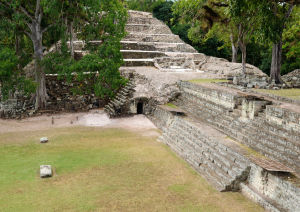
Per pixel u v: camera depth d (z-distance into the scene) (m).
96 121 23.41
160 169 14.24
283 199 10.39
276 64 22.20
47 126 21.95
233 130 15.82
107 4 24.98
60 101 26.36
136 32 41.19
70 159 15.41
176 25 49.72
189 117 19.56
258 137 13.97
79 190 12.05
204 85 22.50
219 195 11.85
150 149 17.12
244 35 24.56
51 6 20.39
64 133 20.23
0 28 22.05
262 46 47.16
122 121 23.44
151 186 12.50
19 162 14.98
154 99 24.34
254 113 15.59
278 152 12.37
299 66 36.59
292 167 11.34
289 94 17.95
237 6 16.67
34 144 17.91
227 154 13.57
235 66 31.14
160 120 22.56
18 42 26.98
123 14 25.17
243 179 12.25
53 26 25.59
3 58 21.38
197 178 13.33
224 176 12.64
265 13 17.08
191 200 11.43
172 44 38.03
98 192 11.89
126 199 11.39
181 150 16.33
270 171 11.10
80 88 27.06
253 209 10.81
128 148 17.27
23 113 24.92
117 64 23.50
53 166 14.45
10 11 23.39
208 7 24.09
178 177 13.40
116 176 13.41
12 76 23.64
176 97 24.55
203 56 35.53
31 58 25.41
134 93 25.27
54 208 10.66
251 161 12.16
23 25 24.25
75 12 23.20
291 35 36.41
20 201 11.12
